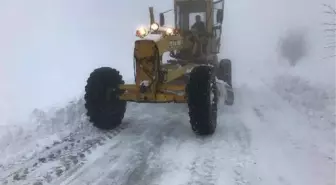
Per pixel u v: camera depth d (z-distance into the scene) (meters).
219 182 4.64
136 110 8.22
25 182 4.62
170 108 8.41
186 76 7.25
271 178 4.77
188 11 9.30
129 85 6.56
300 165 5.20
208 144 5.94
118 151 5.63
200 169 5.00
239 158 5.38
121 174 4.85
